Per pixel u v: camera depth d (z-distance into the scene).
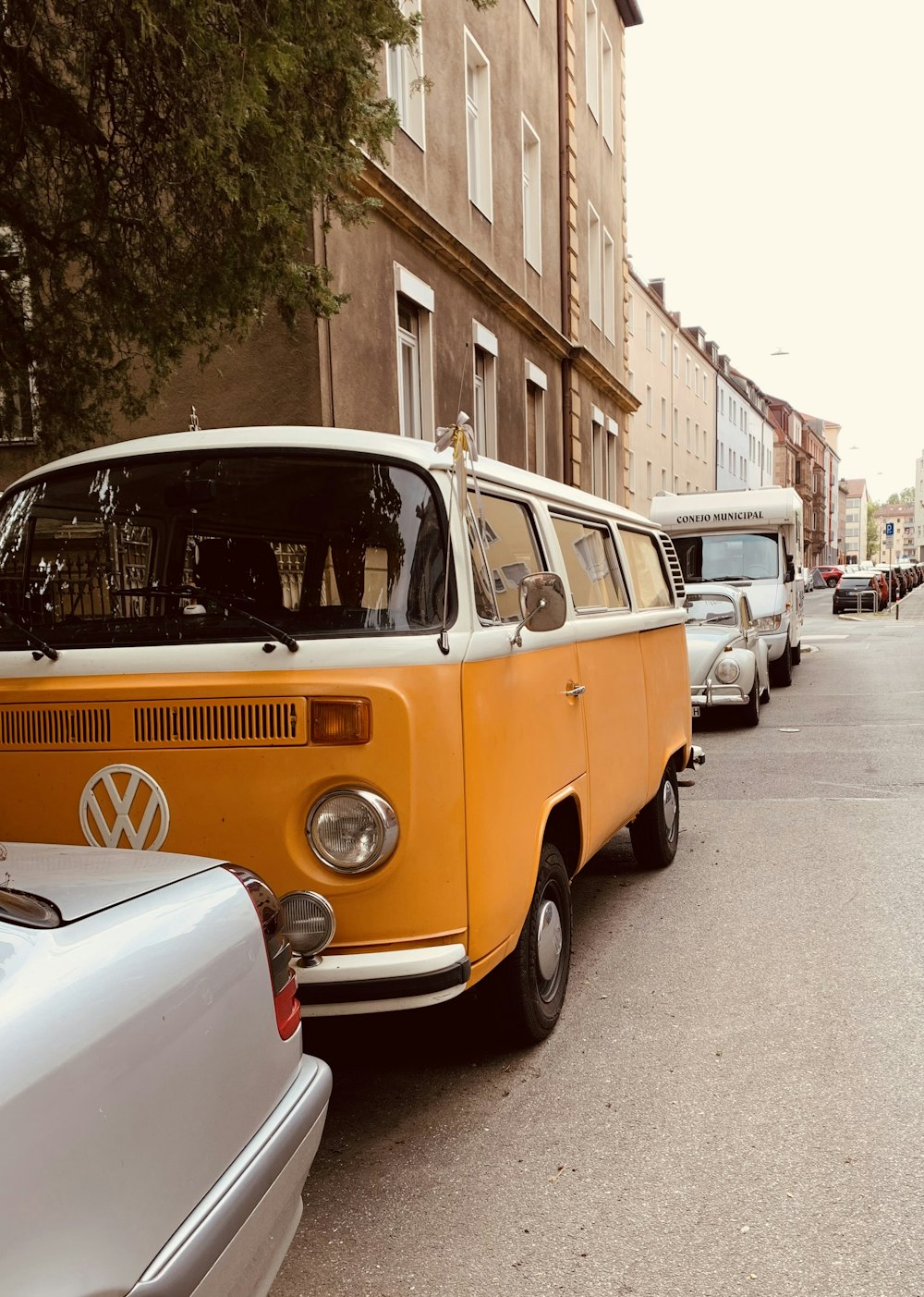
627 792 5.48
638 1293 2.67
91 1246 1.56
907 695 15.10
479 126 16.45
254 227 6.28
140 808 3.26
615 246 25.70
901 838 7.28
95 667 3.37
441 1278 2.75
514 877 3.61
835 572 78.75
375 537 3.43
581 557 5.07
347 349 11.52
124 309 6.95
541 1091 3.78
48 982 1.66
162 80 5.98
